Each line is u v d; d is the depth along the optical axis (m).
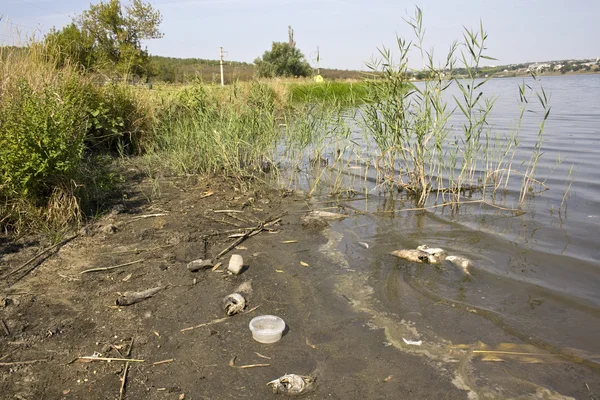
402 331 3.45
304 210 6.25
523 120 15.27
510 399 2.75
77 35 16.83
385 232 5.47
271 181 7.64
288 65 33.59
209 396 2.75
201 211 5.98
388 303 3.86
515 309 3.76
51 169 4.96
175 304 3.73
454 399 2.76
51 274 4.08
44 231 4.85
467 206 6.44
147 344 3.21
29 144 4.88
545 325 3.53
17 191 4.90
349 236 5.34
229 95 10.25
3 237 4.68
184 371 2.96
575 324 3.54
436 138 6.88
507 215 6.02
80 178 5.55
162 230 5.22
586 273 4.37
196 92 10.05
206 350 3.17
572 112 17.61
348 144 9.29
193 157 8.34
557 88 38.12
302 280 4.23
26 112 5.01
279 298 3.91
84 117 7.39
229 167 7.76
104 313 3.54
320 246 5.02
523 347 3.26
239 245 4.97
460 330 3.46
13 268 4.12
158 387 2.80
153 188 6.82
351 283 4.20
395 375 2.97
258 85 11.34
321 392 2.81
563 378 2.94
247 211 6.09
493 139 11.06
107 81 9.15
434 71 6.62
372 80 7.16
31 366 2.92
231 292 3.96
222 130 8.05
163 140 9.15
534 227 5.57
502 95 28.45
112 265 4.32
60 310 3.55
